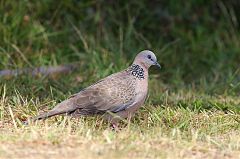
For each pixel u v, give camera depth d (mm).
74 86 18172
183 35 22719
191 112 15711
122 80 14406
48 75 18438
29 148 11969
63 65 19938
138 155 11758
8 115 15031
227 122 15047
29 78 17891
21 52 20016
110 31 21938
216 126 14375
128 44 21047
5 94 16312
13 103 15742
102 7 22578
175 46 21984
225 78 20406
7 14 20875
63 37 21281
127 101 14242
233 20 23719
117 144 12281
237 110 16203
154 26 22938
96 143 12375
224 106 16484
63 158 11359
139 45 21766
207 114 15789
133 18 21625
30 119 13859
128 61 20516
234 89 18906
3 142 12312
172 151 12156
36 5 21672
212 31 23469
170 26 23016
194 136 13094
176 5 23500
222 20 23531
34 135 12625
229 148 12570
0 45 20062
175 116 15336
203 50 22359
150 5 23406
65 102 13969
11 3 21141
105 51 20500
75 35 21453
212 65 21875
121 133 13008
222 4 23656
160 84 19969
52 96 16609
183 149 12328
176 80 20391
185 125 14422
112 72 19344
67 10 22078
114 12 22594
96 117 14492
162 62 21312
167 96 17484
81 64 19953
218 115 15742
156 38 22688
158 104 16875
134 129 13609
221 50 22422
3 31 20359
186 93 18797
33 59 19953
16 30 20547
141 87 14492
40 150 11859
